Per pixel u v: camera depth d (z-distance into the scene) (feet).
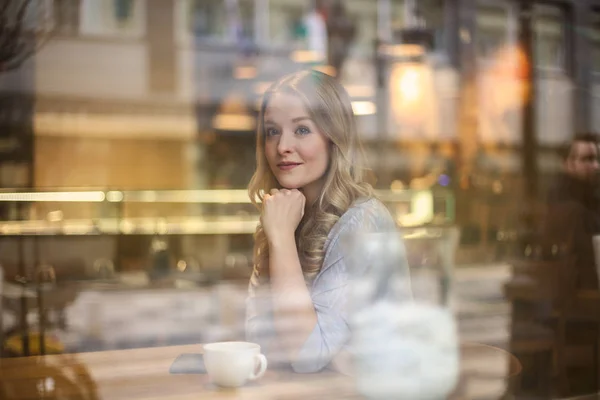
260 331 3.67
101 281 8.48
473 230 8.84
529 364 5.84
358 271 3.70
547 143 9.34
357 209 3.82
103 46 13.30
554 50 9.40
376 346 3.62
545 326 6.27
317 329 3.56
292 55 14.15
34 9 12.16
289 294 3.60
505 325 6.08
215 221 12.12
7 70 12.21
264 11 14.17
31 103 12.34
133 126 13.42
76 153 12.80
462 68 12.01
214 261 10.70
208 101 14.15
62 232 9.64
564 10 9.16
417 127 12.47
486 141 11.37
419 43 12.78
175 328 6.36
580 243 7.05
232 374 3.22
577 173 7.86
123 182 13.41
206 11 14.06
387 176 11.96
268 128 3.99
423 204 11.25
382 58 13.00
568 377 5.92
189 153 13.96
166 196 12.32
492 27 11.49
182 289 7.48
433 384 3.60
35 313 6.44
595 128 8.69
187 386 3.27
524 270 6.89
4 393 3.24
